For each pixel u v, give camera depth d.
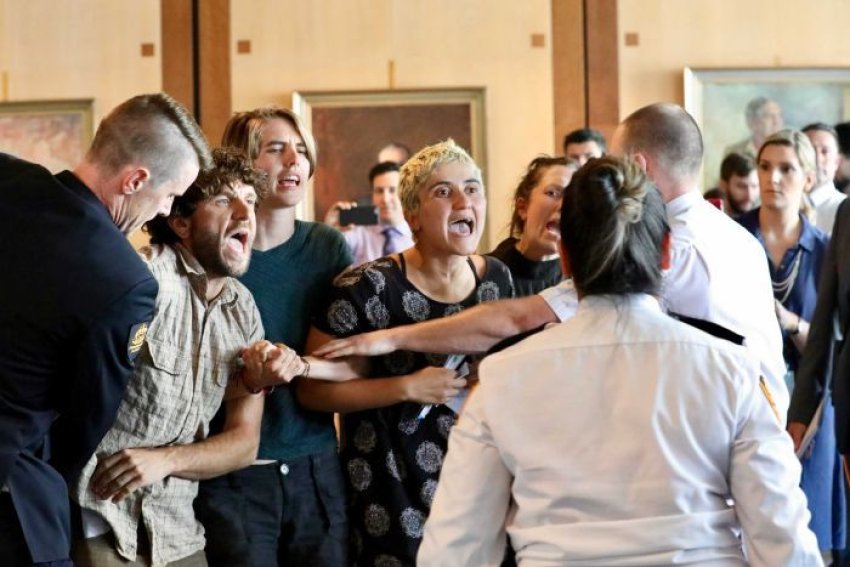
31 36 9.15
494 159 9.12
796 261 6.25
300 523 4.29
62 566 3.54
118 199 3.69
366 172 9.12
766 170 6.30
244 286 4.30
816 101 9.14
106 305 3.50
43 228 3.54
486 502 2.90
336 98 9.13
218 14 9.16
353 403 4.22
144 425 3.86
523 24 9.17
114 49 9.16
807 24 9.15
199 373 3.97
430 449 4.29
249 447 4.07
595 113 9.15
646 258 2.87
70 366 3.54
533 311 4.06
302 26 9.16
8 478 3.47
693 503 2.74
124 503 3.85
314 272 4.51
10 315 3.49
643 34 9.20
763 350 4.00
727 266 4.00
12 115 9.13
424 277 4.40
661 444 2.75
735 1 9.16
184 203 4.00
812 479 5.67
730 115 9.14
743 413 2.78
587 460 2.78
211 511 4.17
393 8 9.14
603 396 2.80
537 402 2.84
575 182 2.91
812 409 5.14
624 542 2.72
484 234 9.10
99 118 9.14
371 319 4.30
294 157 4.48
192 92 9.18
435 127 9.15
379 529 4.27
